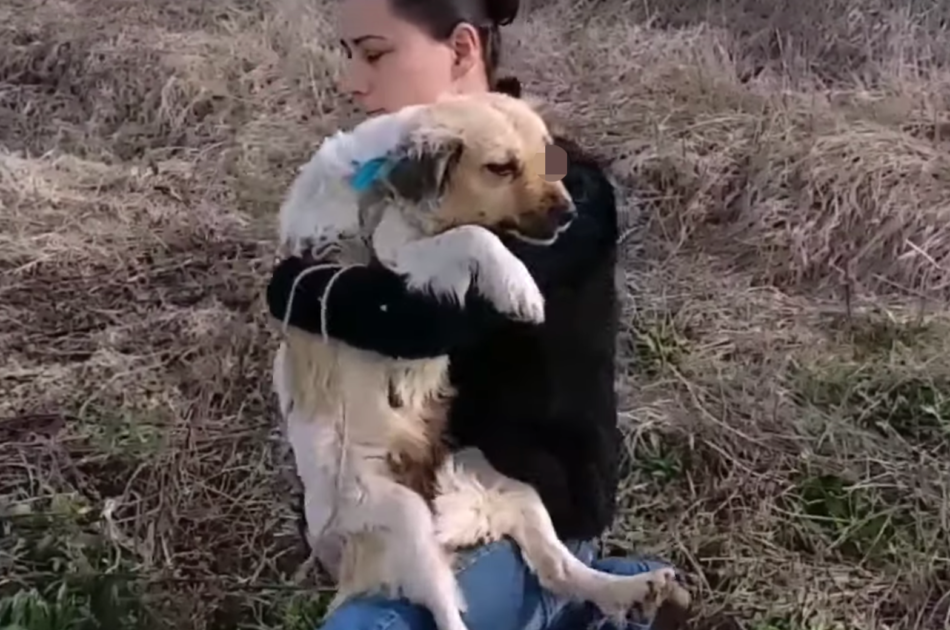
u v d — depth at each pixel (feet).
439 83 9.89
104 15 24.54
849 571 12.94
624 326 15.05
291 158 19.63
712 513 13.39
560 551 9.70
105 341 15.24
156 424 14.02
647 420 14.03
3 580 12.45
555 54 21.80
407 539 9.55
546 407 9.53
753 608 12.60
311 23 23.76
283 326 9.53
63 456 13.67
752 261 17.02
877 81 21.30
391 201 9.57
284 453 12.21
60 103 22.36
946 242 16.55
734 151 18.43
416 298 9.29
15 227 17.60
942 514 13.20
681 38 22.57
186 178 19.26
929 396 14.44
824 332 15.58
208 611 12.34
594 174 9.87
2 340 15.31
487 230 9.48
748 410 14.21
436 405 9.73
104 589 12.16
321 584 12.57
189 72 21.80
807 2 23.02
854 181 17.31
